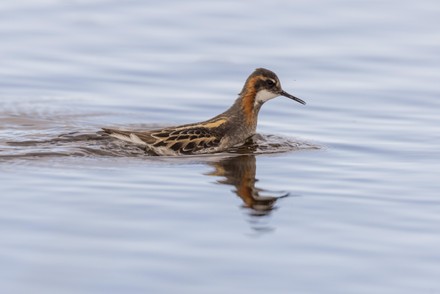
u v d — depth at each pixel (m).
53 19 28.33
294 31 27.66
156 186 16.52
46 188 16.14
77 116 21.48
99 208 15.27
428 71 24.78
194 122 21.45
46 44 26.41
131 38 27.00
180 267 13.02
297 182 17.08
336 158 18.69
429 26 28.19
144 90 23.44
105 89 23.45
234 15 28.89
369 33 27.58
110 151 18.67
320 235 14.35
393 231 14.57
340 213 15.37
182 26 27.94
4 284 12.41
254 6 29.66
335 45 26.67
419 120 21.41
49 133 19.78
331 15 29.00
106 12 29.03
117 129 19.52
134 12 29.00
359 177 17.39
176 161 18.36
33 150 18.41
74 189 16.16
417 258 13.51
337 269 13.09
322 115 21.91
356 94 23.27
